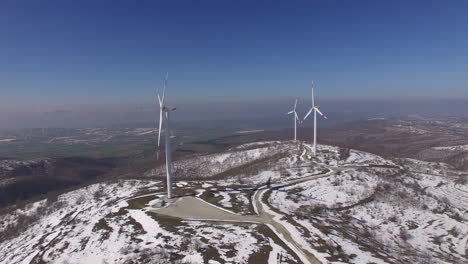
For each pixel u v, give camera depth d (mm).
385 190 95500
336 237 55750
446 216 82250
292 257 46469
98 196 103938
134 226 63438
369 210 81250
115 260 49812
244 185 97625
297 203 79312
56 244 65000
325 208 79000
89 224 70750
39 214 104125
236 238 53188
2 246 83562
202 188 93375
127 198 87125
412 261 52625
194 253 47875
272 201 78500
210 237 53812
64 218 89750
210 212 68750
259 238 53094
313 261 45250
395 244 62750
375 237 64438
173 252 48875
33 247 70125
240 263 44438
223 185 97938
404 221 77188
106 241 58562
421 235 70562
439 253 62125
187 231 57250
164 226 60906
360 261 46281
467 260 59688
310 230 57156
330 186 95938
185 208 72250
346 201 85500
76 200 106312
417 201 90500
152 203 77688
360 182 100500
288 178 106500
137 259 48094
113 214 73375
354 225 69500
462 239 70000
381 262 46969
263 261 45031
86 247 58094
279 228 58031
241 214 67188
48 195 131625
